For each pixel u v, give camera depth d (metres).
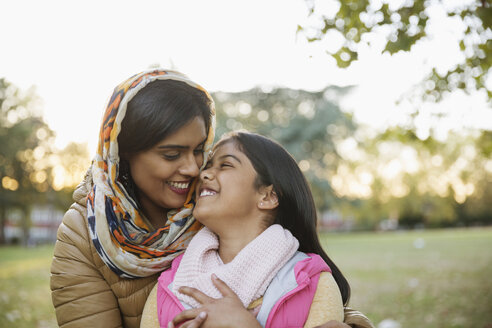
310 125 31.22
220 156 1.90
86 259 1.87
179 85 1.84
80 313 1.84
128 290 1.89
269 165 1.89
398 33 4.82
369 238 29.94
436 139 6.32
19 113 31.56
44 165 32.91
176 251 1.92
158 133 1.76
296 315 1.67
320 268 1.79
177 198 1.91
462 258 14.20
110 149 1.81
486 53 5.30
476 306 7.29
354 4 4.76
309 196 2.01
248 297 1.68
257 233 1.86
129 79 1.85
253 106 32.34
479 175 46.34
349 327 1.64
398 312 7.19
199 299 1.65
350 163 35.81
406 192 48.97
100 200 1.81
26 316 6.92
